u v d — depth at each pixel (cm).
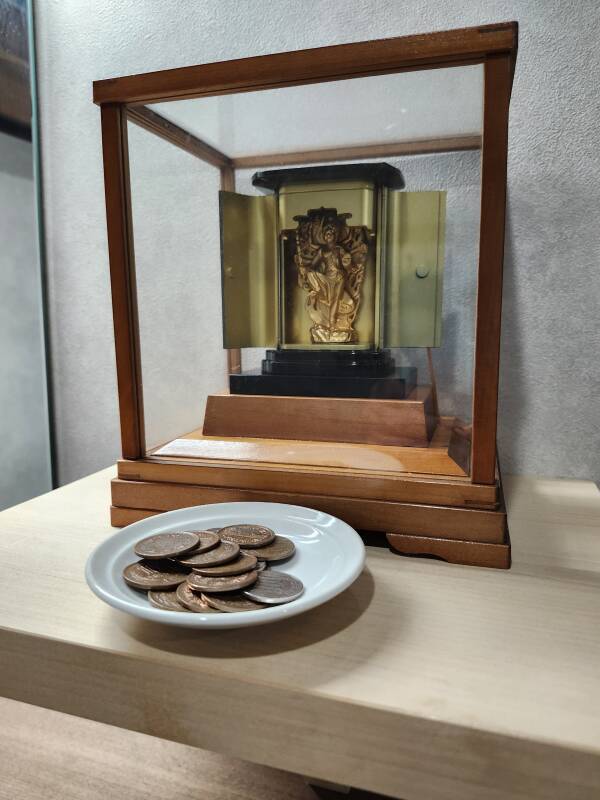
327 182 49
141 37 81
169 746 67
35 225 89
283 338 52
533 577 45
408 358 48
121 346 53
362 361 50
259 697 32
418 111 45
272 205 51
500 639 36
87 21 83
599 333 69
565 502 63
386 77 44
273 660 34
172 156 52
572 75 66
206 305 54
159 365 54
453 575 45
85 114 85
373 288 49
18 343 90
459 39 40
